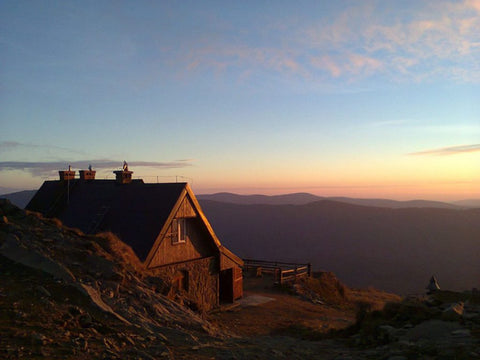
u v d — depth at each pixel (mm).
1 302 6773
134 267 12312
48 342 5613
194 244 19516
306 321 16844
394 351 7352
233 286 21281
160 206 18344
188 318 9891
